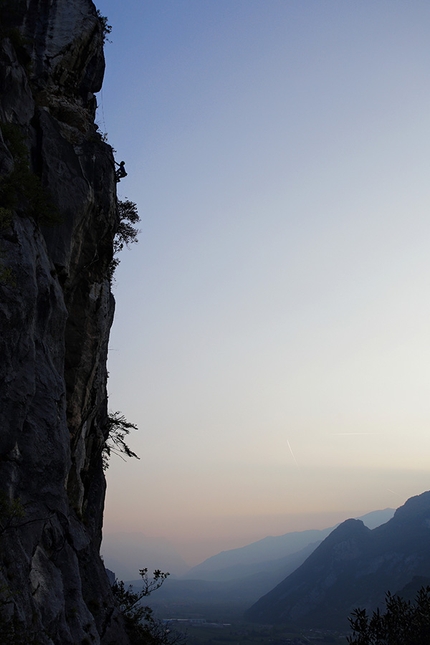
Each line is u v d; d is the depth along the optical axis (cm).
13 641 1383
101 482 3136
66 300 2591
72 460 2594
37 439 1822
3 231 1814
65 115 2814
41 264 2033
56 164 2473
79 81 3003
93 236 2684
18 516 1625
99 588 2352
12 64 2377
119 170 2973
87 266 2667
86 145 2778
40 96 2747
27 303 1789
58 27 2909
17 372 1748
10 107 2322
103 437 3234
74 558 1959
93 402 2911
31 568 1684
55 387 1973
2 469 1664
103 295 2820
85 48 2986
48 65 2820
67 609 1830
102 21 3177
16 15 2823
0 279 1686
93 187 2703
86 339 2658
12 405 1716
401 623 2773
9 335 1712
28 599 1552
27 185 2025
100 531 3056
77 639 1786
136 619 2775
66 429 2031
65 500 1953
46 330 2034
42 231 2297
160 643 2773
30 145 2428
